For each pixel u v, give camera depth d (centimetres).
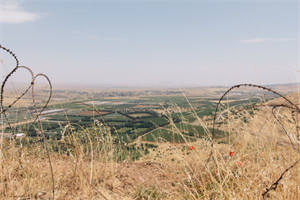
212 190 270
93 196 274
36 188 258
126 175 356
